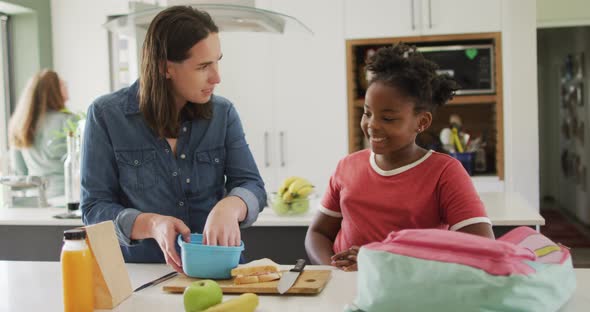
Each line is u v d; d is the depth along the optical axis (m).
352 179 1.59
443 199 1.47
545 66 8.88
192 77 1.46
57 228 2.68
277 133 4.12
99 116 1.58
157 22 1.48
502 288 0.94
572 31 7.45
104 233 1.22
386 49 1.48
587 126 6.68
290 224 2.46
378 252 1.04
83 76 4.41
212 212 1.40
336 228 1.69
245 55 4.11
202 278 1.33
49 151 3.40
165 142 1.60
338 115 4.05
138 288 1.32
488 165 4.25
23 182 3.03
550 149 8.87
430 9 3.89
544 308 1.00
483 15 3.86
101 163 1.58
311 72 4.05
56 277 1.45
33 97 3.39
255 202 1.55
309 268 1.45
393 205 1.51
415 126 1.48
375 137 1.46
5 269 1.54
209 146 1.65
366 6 3.96
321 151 4.09
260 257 2.56
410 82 1.43
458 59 3.91
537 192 3.89
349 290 1.26
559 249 1.15
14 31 4.38
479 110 4.35
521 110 3.87
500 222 2.27
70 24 4.41
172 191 1.62
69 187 2.72
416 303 0.98
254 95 4.12
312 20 4.02
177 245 1.39
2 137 4.40
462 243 1.00
